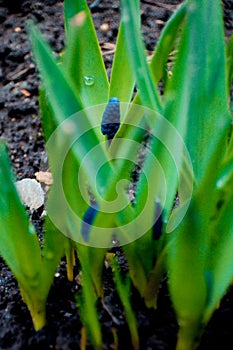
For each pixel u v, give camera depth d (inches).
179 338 15.7
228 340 16.5
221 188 14.8
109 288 17.6
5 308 18.0
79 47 14.6
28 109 25.0
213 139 14.6
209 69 14.1
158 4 28.8
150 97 14.7
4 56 27.1
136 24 14.4
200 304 15.0
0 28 28.4
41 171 22.6
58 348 16.6
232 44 16.2
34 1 29.1
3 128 24.6
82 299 15.9
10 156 23.5
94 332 15.3
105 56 25.9
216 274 15.0
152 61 15.9
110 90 16.6
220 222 14.6
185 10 15.3
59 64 15.3
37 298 16.3
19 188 21.6
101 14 28.1
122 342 16.5
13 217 15.0
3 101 25.3
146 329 16.6
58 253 15.9
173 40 15.8
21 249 15.4
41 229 20.3
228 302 17.2
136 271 16.7
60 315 17.3
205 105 14.2
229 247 14.9
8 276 18.8
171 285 15.0
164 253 15.7
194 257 14.4
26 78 26.0
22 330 17.2
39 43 14.0
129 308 15.3
